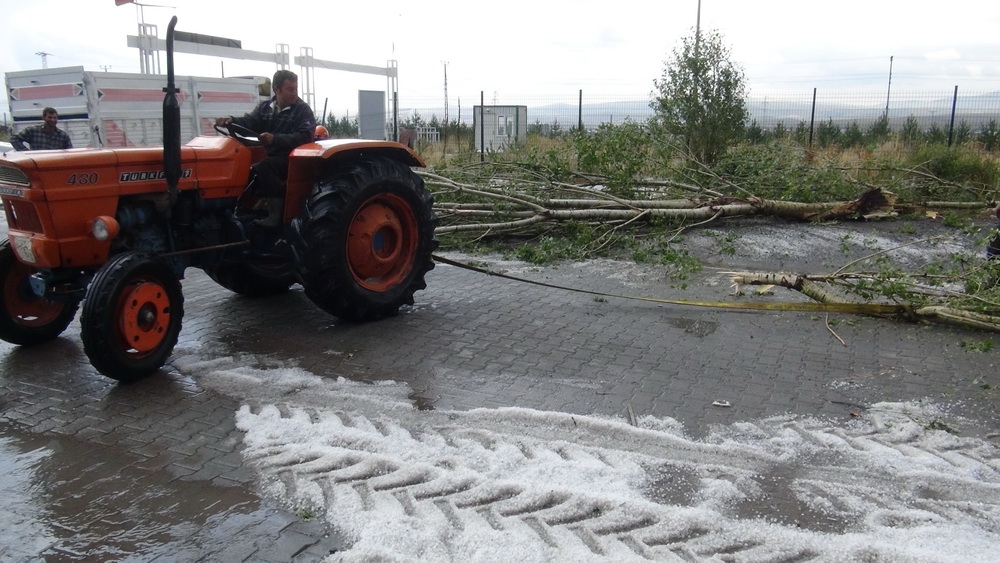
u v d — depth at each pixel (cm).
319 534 292
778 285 650
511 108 1972
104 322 417
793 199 1001
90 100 1182
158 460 353
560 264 778
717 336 537
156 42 1284
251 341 526
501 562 271
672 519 298
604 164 973
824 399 422
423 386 440
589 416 395
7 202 454
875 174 1213
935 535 290
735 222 938
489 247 862
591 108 1977
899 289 577
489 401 418
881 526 297
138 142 1273
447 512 305
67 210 432
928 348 510
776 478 335
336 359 488
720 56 1210
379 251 577
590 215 852
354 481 330
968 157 1291
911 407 408
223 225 538
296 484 329
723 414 402
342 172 548
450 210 861
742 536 289
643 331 548
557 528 294
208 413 405
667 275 723
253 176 546
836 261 784
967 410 407
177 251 500
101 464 349
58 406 414
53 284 461
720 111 1207
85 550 283
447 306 618
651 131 1133
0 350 511
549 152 1015
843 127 2041
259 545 285
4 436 379
